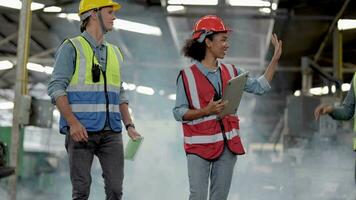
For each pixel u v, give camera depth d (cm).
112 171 507
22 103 937
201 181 512
